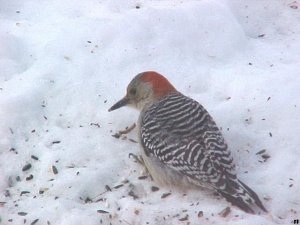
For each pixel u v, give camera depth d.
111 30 9.07
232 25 9.16
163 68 8.57
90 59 8.69
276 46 9.09
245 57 8.82
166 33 9.01
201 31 9.09
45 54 8.82
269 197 6.78
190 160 6.67
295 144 7.36
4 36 9.00
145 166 7.34
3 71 8.57
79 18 9.47
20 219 6.76
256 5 9.87
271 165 7.17
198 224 6.54
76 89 8.30
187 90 8.31
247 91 8.09
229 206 6.69
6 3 9.88
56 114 8.05
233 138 7.56
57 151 7.51
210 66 8.64
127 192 7.07
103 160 7.44
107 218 6.70
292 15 9.73
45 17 9.62
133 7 9.83
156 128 7.00
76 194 7.03
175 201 6.87
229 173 6.66
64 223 6.61
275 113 7.77
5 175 7.32
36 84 8.32
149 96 7.55
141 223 6.64
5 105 7.99
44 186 7.14
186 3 9.67
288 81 8.18
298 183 6.89
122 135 7.79
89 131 7.82
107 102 8.16
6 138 7.69
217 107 7.95
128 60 8.68
